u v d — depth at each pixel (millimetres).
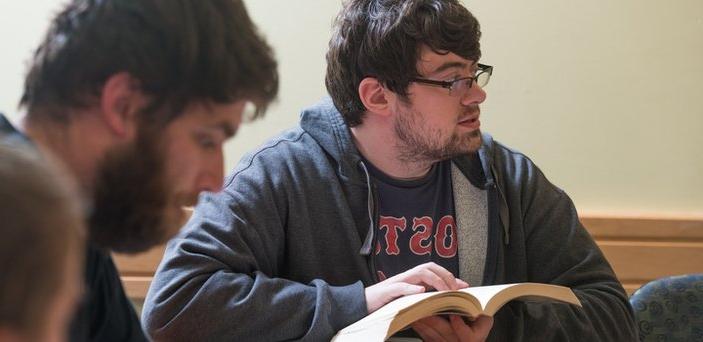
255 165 1615
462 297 1327
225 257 1495
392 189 1645
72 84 889
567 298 1417
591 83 2598
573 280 1668
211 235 1520
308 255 1590
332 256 1600
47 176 501
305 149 1643
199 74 930
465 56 1577
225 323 1431
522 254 1701
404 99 1577
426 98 1572
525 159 1800
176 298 1442
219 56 942
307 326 1443
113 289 1080
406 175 1650
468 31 1571
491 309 1318
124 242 954
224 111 963
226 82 946
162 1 921
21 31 2527
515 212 1711
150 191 929
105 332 1074
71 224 501
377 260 1617
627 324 1624
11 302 470
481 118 2598
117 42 895
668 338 1868
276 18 2557
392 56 1563
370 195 1617
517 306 1556
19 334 475
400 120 1590
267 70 1001
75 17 905
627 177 2623
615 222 2580
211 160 989
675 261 2584
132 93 902
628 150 2615
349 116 1637
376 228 1616
